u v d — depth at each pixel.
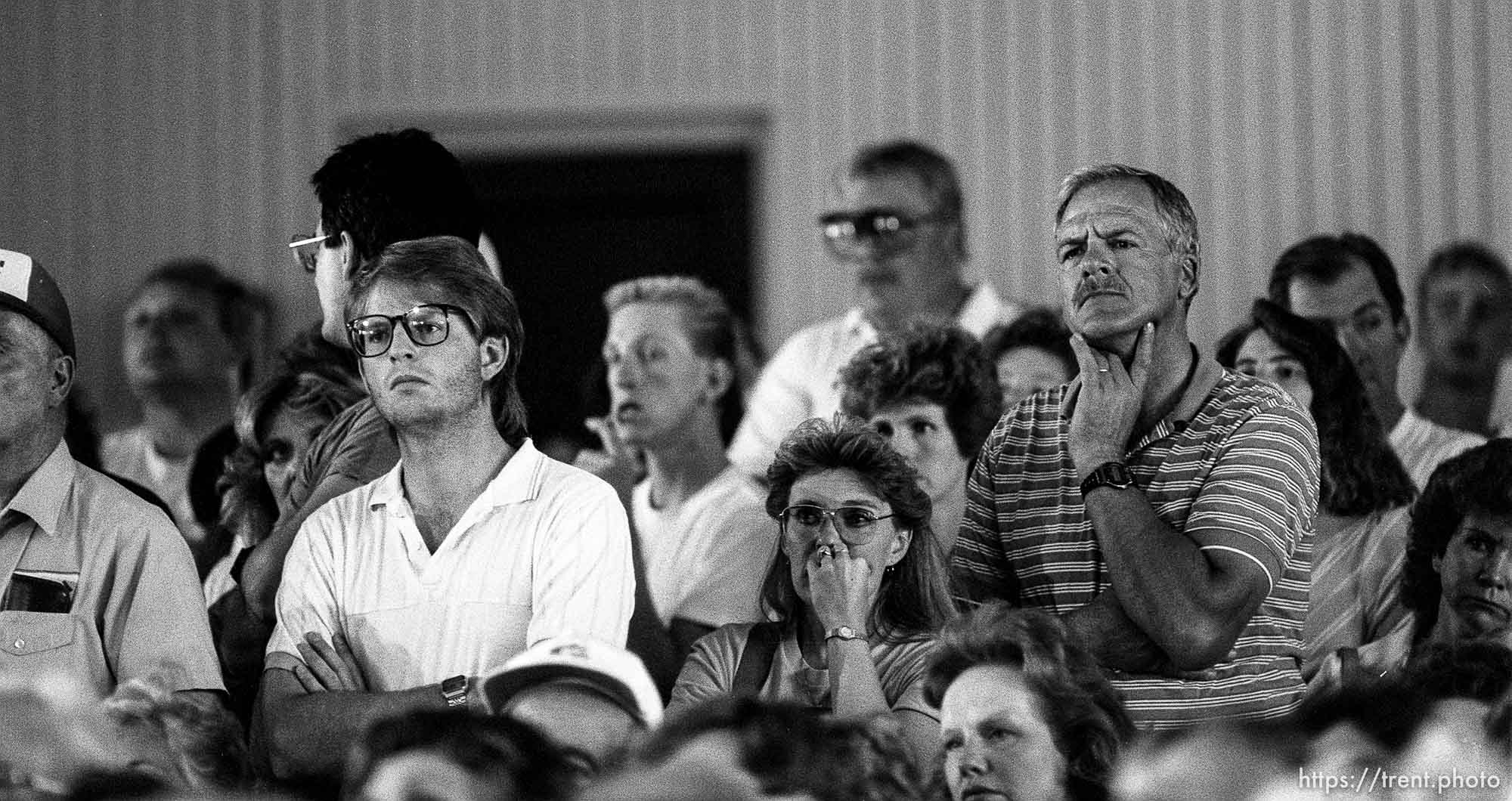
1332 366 16.64
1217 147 26.64
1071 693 12.31
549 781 10.22
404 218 14.49
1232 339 17.56
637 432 19.34
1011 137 27.06
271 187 27.84
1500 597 14.32
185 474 23.84
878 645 13.70
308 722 12.90
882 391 16.58
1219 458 13.44
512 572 13.21
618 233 27.77
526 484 13.39
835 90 27.45
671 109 27.72
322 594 13.45
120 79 28.00
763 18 27.59
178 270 24.48
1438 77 26.20
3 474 13.53
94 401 27.39
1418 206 26.23
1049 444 14.05
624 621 13.27
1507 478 14.40
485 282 13.46
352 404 16.39
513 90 27.86
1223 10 26.67
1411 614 15.33
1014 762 12.20
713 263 27.61
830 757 10.35
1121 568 12.99
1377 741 11.14
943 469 16.47
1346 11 26.42
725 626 14.01
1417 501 15.00
